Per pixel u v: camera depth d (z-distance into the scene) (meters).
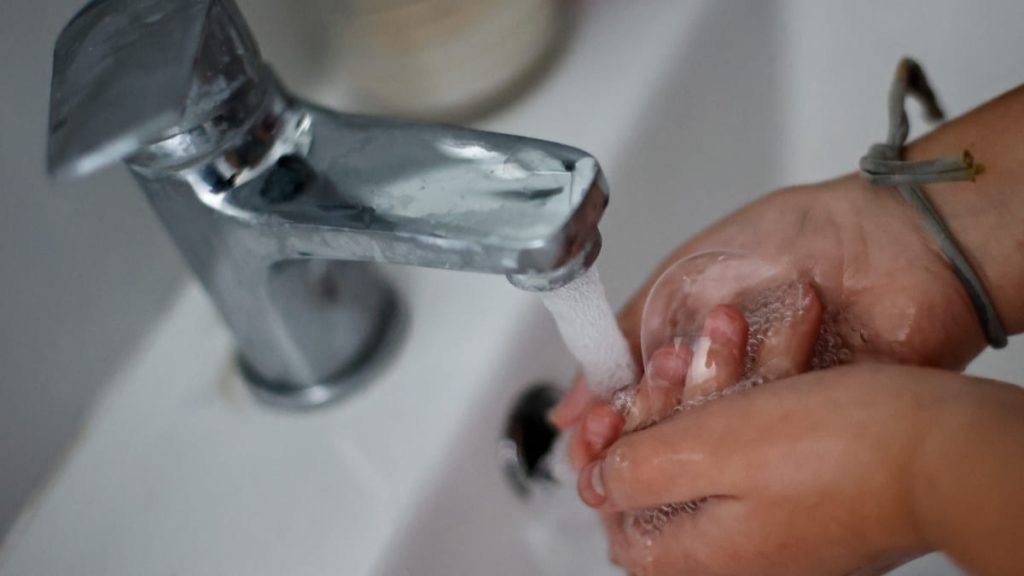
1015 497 0.49
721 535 0.55
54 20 0.59
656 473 0.54
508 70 0.66
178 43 0.51
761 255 0.60
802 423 0.53
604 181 0.51
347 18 0.63
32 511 0.60
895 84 0.59
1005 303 0.58
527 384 0.61
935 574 0.62
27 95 0.59
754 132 0.72
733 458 0.53
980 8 0.70
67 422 0.61
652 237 0.67
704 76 0.69
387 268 0.63
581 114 0.65
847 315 0.59
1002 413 0.50
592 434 0.58
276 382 0.60
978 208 0.58
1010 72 0.70
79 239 0.61
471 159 0.52
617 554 0.59
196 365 0.62
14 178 0.59
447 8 0.63
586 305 0.55
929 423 0.51
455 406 0.59
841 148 0.72
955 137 0.59
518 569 0.61
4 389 0.59
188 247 0.57
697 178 0.69
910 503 0.51
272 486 0.59
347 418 0.60
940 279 0.58
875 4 0.72
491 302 0.61
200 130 0.53
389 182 0.53
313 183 0.54
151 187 0.55
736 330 0.57
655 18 0.68
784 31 0.73
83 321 0.61
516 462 0.61
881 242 0.59
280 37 0.67
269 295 0.57
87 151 0.49
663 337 0.59
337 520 0.58
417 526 0.58
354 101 0.67
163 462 0.60
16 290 0.59
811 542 0.53
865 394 0.53
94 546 0.59
